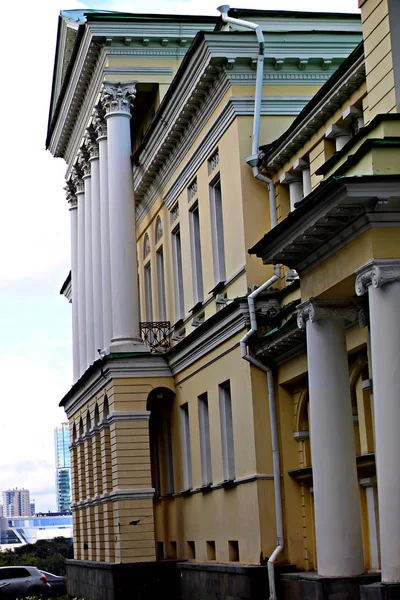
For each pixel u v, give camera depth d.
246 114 30.50
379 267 18.58
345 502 20.94
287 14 33.66
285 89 31.00
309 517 28.03
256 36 30.48
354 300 21.48
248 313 29.25
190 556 36.09
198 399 34.72
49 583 52.12
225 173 31.36
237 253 30.33
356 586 20.56
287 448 28.75
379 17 20.98
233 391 30.61
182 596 35.69
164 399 38.53
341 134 27.02
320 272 21.16
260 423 28.91
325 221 19.42
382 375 18.38
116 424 37.41
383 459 18.14
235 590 29.50
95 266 44.59
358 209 18.86
